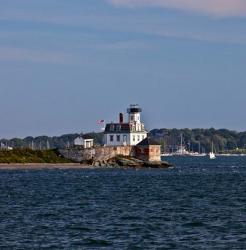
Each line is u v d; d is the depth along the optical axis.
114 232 175.88
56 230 178.62
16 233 173.38
